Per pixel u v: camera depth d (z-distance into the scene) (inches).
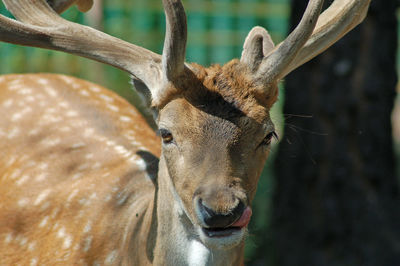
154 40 1353.3
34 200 600.4
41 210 592.1
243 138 450.6
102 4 1336.1
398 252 819.4
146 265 510.0
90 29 533.0
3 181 626.8
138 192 574.6
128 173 597.0
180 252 486.3
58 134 644.7
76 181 605.9
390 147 864.9
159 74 495.8
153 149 647.1
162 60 475.2
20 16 539.2
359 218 839.7
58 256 554.6
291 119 866.1
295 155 864.3
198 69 476.1
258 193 1031.0
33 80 695.7
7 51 1179.3
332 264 839.1
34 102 669.9
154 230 507.2
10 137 648.4
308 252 857.5
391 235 831.1
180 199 458.0
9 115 660.7
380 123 847.1
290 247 871.7
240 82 469.4
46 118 656.4
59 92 684.7
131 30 1364.4
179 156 455.8
